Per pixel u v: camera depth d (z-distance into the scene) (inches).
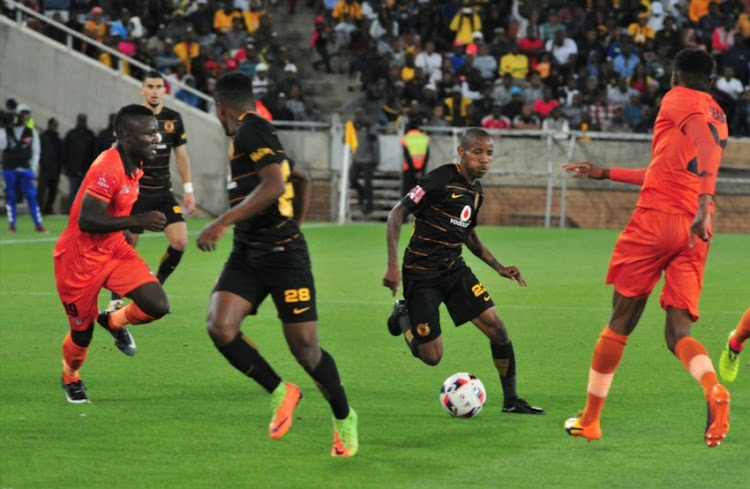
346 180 2829.7
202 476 626.5
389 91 2955.2
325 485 610.2
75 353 794.8
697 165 663.8
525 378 924.0
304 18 3467.0
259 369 649.0
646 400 835.4
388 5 3334.2
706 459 665.6
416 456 673.6
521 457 670.5
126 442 699.4
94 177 751.7
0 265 1736.0
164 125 1219.2
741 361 1006.4
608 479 623.5
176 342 1077.1
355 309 1336.1
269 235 651.5
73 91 2876.5
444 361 1000.9
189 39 3046.3
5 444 690.8
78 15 3129.9
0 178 2891.2
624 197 2923.2
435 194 794.8
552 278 1686.8
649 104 2999.5
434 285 808.9
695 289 684.7
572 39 3208.7
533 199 2967.5
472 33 3253.0
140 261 810.2
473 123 2955.2
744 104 2918.3
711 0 3309.5
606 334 686.5
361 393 857.5
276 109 2903.5
